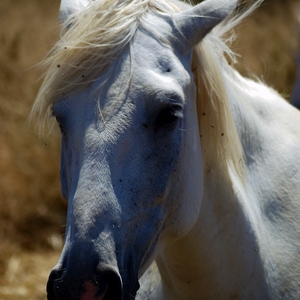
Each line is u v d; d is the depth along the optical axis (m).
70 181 3.37
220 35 4.18
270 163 4.21
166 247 3.88
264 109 4.38
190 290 4.01
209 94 3.77
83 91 3.35
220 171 3.88
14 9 17.50
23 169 11.44
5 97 13.45
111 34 3.37
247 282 4.02
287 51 14.79
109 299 3.12
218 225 3.92
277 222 4.16
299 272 4.05
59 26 3.82
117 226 3.17
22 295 8.64
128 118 3.26
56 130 4.16
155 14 3.61
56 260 9.80
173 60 3.47
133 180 3.26
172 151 3.45
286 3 18.12
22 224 10.45
